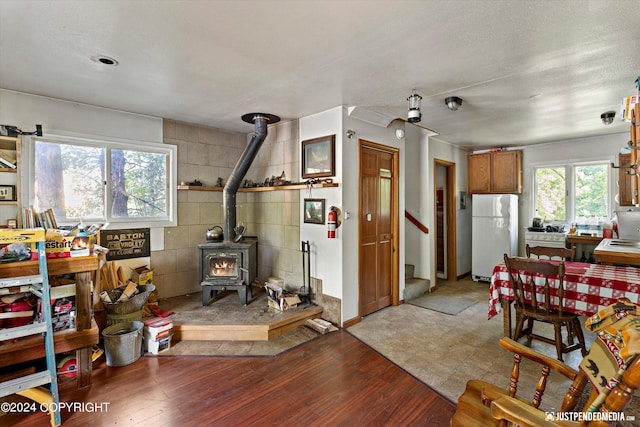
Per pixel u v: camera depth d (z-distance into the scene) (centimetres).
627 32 189
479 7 165
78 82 272
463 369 253
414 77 259
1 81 271
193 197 418
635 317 116
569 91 291
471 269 593
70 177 331
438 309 399
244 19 177
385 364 261
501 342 159
